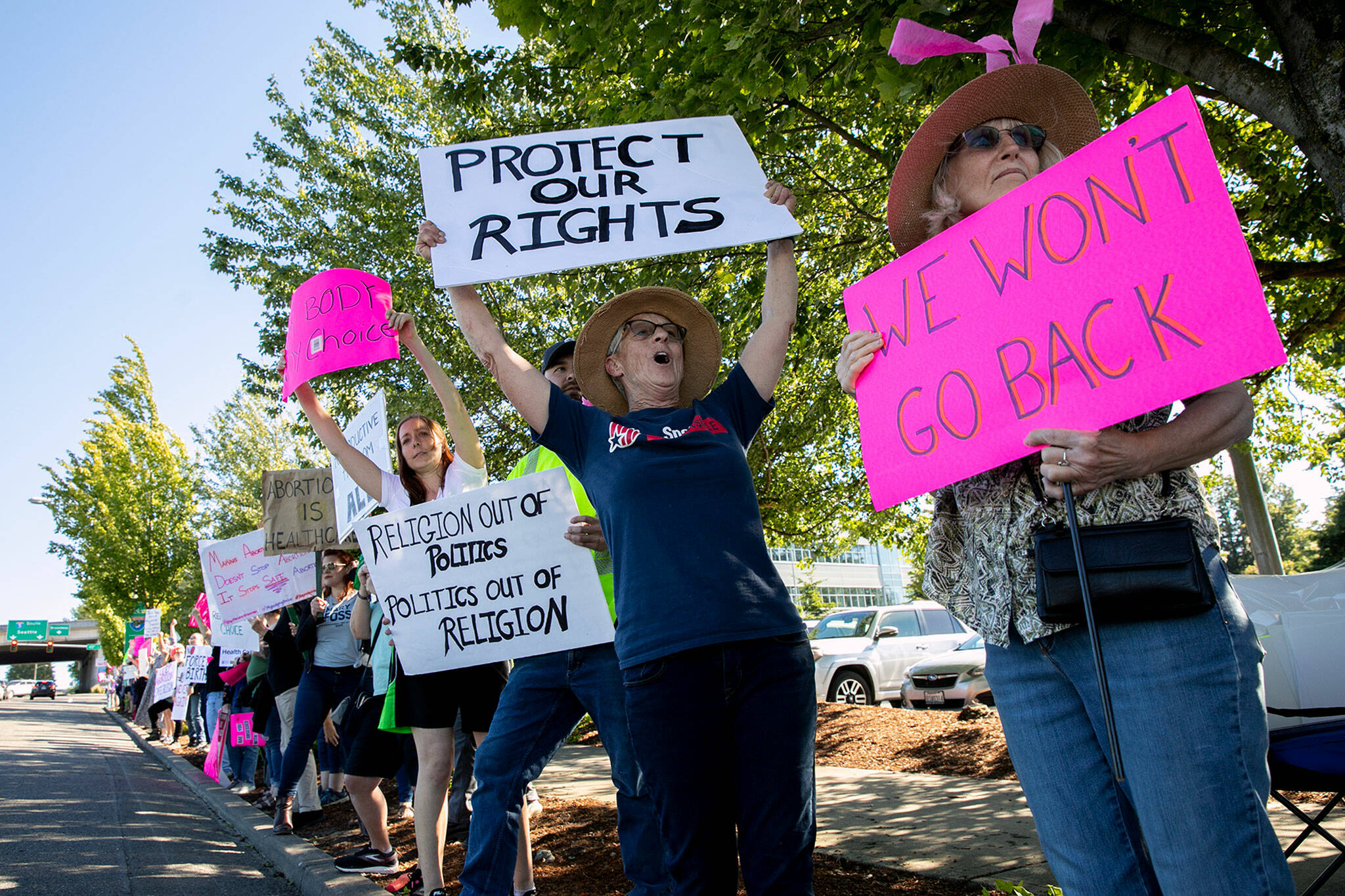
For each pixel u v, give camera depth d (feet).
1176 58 13.28
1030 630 5.40
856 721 28.19
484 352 8.29
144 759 44.06
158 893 15.38
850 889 11.18
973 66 14.94
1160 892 5.35
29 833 21.15
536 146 9.07
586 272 25.55
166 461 104.88
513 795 10.15
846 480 36.42
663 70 18.03
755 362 8.42
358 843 17.61
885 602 253.44
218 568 23.76
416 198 40.96
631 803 9.90
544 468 11.90
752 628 6.66
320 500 19.27
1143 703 4.89
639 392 8.47
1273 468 41.04
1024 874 11.14
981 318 6.09
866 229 24.31
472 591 10.72
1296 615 12.47
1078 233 5.64
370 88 47.78
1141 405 5.19
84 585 121.29
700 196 8.95
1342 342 28.27
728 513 7.14
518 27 17.43
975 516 5.92
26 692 248.11
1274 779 9.62
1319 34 11.66
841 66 15.97
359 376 38.73
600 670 10.07
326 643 19.63
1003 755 20.11
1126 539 4.92
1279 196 20.66
